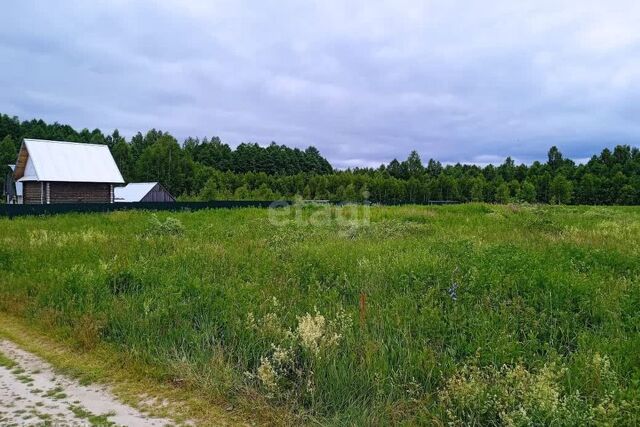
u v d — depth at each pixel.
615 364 3.41
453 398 3.13
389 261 6.88
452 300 4.93
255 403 3.25
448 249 7.78
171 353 4.11
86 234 10.91
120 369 3.93
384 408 3.09
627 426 2.73
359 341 3.91
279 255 7.83
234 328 4.34
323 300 5.21
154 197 39.53
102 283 5.82
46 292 5.80
